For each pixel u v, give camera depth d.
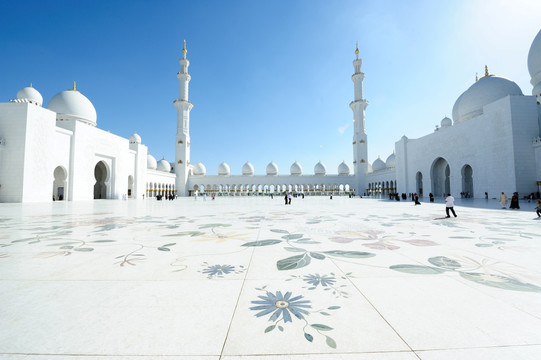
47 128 27.64
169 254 4.71
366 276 3.46
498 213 12.77
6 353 1.86
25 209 16.50
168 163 67.44
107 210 15.86
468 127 31.48
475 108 34.28
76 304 2.65
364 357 1.80
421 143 40.53
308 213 13.41
